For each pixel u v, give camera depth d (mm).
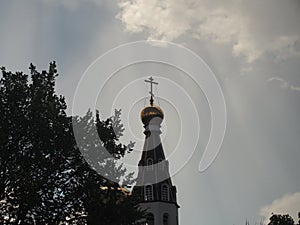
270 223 58062
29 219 26922
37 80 30578
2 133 27234
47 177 27578
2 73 30109
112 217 27312
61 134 27891
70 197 27375
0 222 26891
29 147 28250
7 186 27219
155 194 61781
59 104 29812
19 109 28609
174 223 61625
